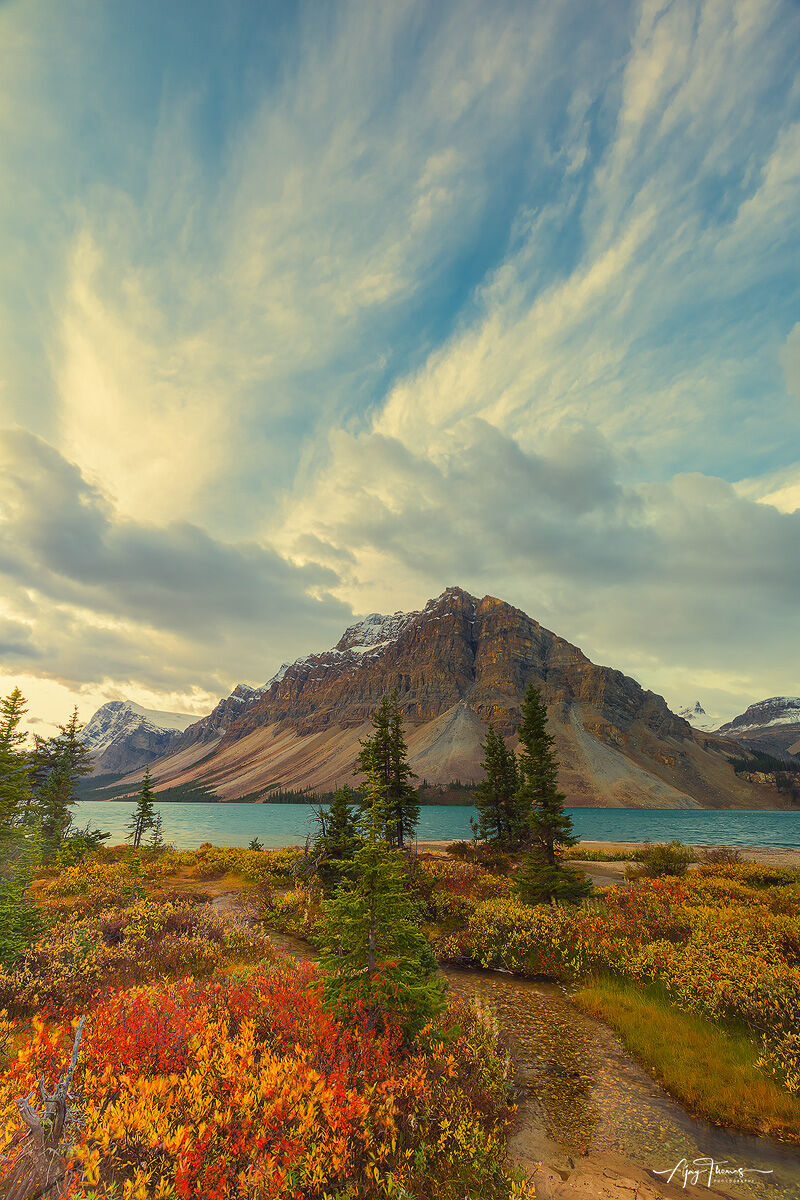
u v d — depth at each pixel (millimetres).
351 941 7535
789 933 11711
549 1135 6016
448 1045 7086
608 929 13375
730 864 29453
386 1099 5277
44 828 35688
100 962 10164
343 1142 4469
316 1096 4762
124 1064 5363
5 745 23781
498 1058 7281
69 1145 4023
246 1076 4914
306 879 23578
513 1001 10750
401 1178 4559
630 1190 5035
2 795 23531
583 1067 7789
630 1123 6285
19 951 9688
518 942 13609
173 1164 3998
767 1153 5750
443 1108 5621
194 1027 6172
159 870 27484
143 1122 4137
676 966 10844
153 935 12805
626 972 11648
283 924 17094
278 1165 4309
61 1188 3688
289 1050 6273
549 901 18109
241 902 20172
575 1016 9906
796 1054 7426
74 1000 8523
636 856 35438
